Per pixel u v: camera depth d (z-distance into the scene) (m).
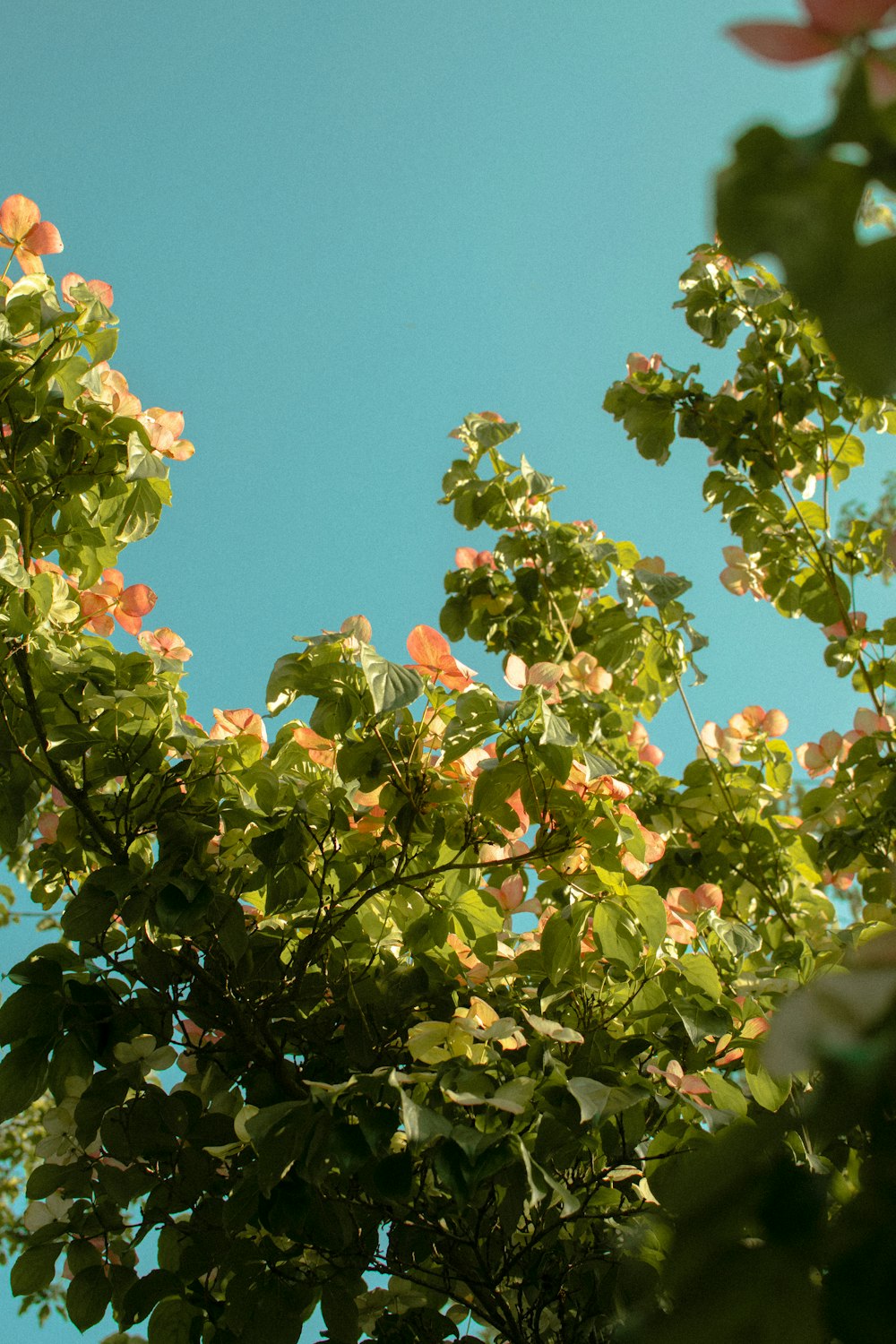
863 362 0.48
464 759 2.13
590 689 2.73
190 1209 2.09
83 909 2.07
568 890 2.16
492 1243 2.11
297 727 2.20
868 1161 0.75
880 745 2.66
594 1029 2.14
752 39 0.49
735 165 0.50
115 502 2.25
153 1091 2.08
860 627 2.77
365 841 2.14
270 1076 2.15
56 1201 2.13
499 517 2.91
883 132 0.49
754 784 2.78
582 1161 2.09
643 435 2.84
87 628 2.31
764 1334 0.72
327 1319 2.05
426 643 2.11
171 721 2.12
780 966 2.27
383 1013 2.15
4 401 2.16
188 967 2.12
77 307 2.19
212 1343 2.06
